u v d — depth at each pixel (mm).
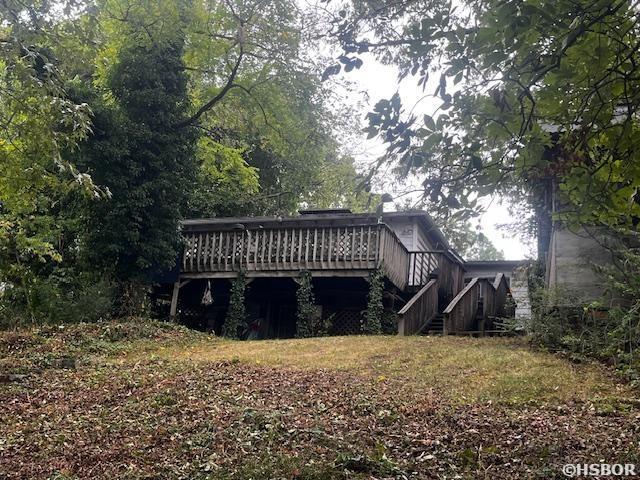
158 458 7238
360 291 19859
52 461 7266
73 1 11570
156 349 14180
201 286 20844
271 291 20766
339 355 12906
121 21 19953
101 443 7844
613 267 11688
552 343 12602
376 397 9594
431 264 22750
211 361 12594
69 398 10016
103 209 17938
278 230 18922
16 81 11430
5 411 9359
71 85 17672
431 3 5297
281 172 33062
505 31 4641
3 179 11445
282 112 25391
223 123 26781
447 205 5238
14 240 16562
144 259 17969
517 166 5430
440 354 12453
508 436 7559
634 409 8539
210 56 23625
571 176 5602
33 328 14703
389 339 14664
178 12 20484
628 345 11133
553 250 13617
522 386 9828
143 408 9281
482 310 17828
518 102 5195
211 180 29141
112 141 17953
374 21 5516
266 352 13586
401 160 5203
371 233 18016
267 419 8336
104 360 12867
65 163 11180
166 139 19094
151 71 19250
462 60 4918
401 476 6332
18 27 10797
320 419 8398
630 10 4902
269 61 24156
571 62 4957
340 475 6340
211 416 8695
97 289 16844
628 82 5195
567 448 7066
